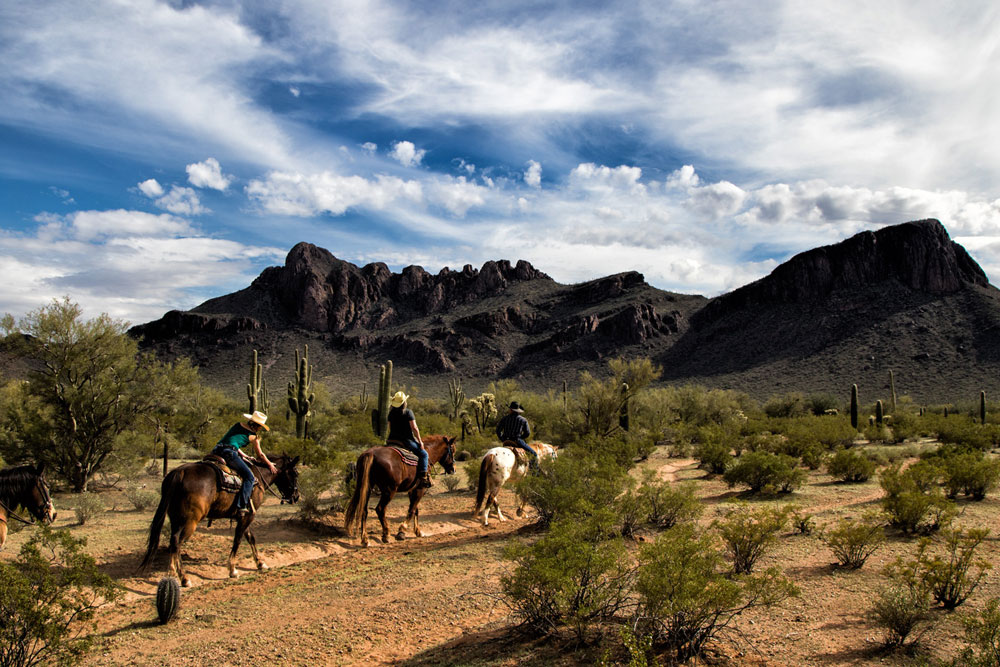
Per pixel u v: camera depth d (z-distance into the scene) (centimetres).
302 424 2878
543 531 1107
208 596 793
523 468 1293
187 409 2112
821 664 530
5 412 1783
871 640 584
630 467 2072
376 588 807
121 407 1792
